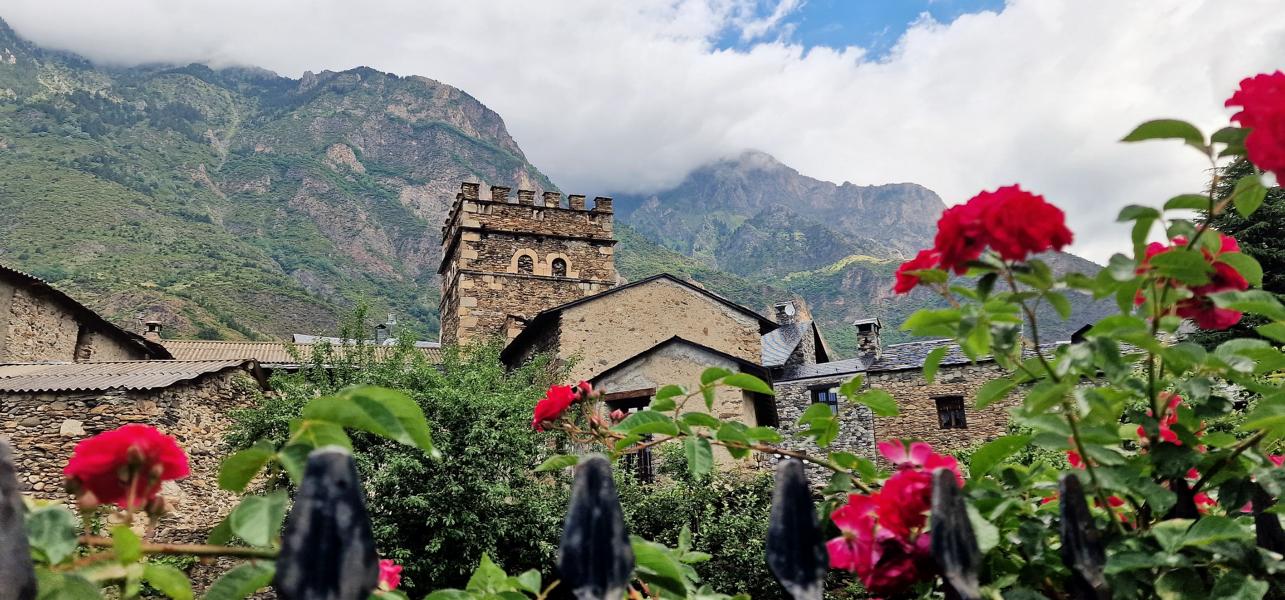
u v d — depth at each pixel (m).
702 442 2.57
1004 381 2.26
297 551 1.31
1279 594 2.03
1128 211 2.16
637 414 2.63
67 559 1.43
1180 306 2.24
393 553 12.08
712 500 13.89
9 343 19.58
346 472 1.39
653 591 2.24
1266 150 1.87
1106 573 1.89
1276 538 2.04
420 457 12.48
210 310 105.56
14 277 19.67
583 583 1.64
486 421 13.09
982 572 2.18
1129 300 2.18
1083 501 1.84
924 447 2.07
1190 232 2.13
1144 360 2.35
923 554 1.87
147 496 1.63
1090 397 2.02
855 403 2.66
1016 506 2.20
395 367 14.43
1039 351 2.12
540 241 32.59
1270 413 2.00
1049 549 2.10
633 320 21.77
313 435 1.58
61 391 13.58
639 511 13.89
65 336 22.72
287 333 111.75
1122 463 2.10
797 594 1.77
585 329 21.36
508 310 31.58
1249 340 2.13
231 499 15.21
